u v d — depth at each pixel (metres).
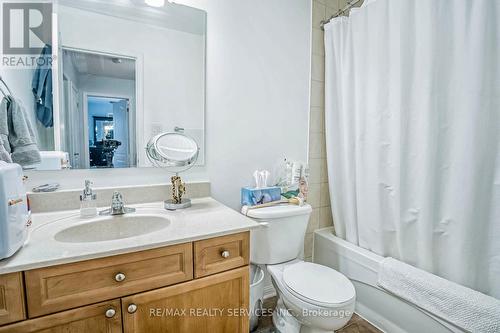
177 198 1.26
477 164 1.10
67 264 0.73
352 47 1.62
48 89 1.14
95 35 1.21
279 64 1.70
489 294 1.12
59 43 1.15
